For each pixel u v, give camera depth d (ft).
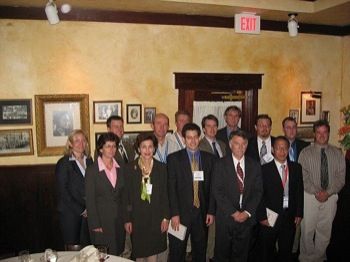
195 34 14.92
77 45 13.52
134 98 14.37
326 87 17.52
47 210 13.46
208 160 10.72
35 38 13.07
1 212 13.01
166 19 14.34
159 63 14.55
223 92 15.72
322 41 17.16
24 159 13.32
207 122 12.28
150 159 9.87
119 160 10.93
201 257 10.69
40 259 7.01
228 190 10.29
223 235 10.37
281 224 10.87
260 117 12.48
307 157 11.78
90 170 9.51
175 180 10.36
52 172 13.46
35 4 12.57
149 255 9.68
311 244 12.08
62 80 13.50
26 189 13.21
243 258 10.48
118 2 12.56
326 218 11.89
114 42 13.91
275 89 16.53
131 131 14.43
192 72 15.02
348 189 12.44
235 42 15.57
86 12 13.38
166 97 14.79
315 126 11.83
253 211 10.23
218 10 13.91
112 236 9.45
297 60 16.79
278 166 10.93
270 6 13.64
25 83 13.12
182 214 10.34
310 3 14.26
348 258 12.42
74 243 10.16
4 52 12.83
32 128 13.34
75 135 10.31
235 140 10.24
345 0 12.64
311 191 11.62
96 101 13.91
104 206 9.45
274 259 11.54
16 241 13.20
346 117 11.45
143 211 9.65
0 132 12.95
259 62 16.10
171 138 12.64
